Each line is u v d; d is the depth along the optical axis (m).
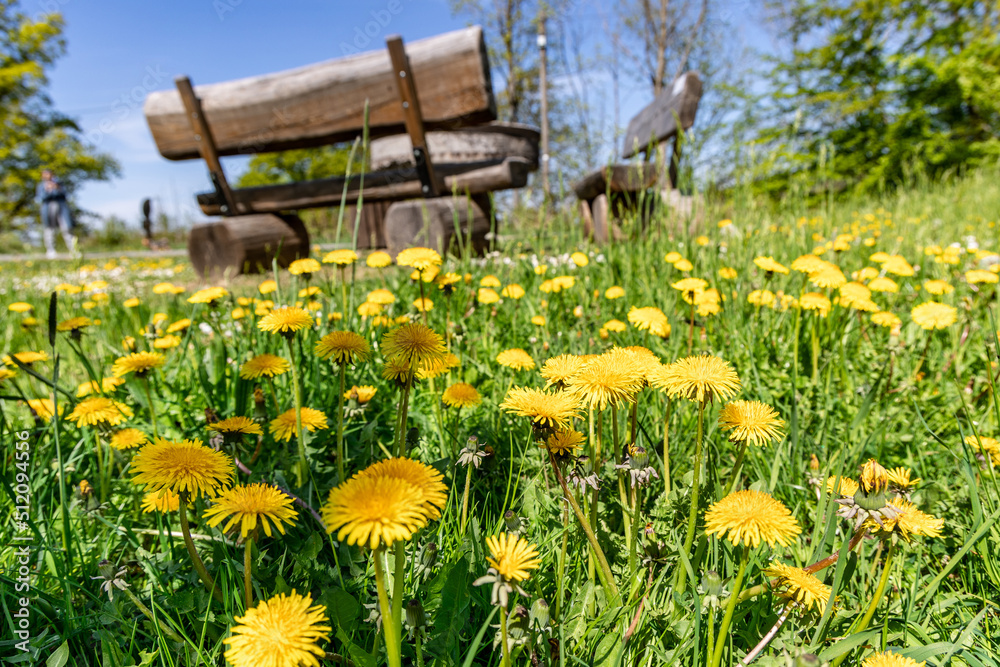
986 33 8.79
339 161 16.50
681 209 2.44
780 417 1.02
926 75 8.77
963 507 0.80
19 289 3.24
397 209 2.78
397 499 0.39
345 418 0.97
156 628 0.56
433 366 0.61
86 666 0.58
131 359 0.97
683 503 0.71
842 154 8.98
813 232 2.45
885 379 1.22
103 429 0.87
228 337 1.53
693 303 1.24
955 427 1.05
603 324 1.45
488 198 3.05
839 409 1.14
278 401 1.15
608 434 0.93
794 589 0.54
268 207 3.09
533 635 0.50
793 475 0.87
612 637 0.58
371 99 2.71
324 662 0.51
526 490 0.76
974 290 1.53
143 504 0.78
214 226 2.98
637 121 4.10
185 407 1.16
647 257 1.90
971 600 0.68
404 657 0.58
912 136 8.52
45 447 0.95
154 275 3.94
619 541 0.70
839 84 9.34
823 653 0.52
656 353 1.30
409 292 1.83
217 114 2.90
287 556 0.71
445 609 0.57
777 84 9.67
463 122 2.75
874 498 0.55
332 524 0.39
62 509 0.73
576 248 2.23
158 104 2.91
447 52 2.60
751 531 0.47
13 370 1.16
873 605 0.57
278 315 0.77
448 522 0.72
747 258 1.78
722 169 2.45
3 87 13.73
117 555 0.80
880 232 2.73
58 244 8.83
